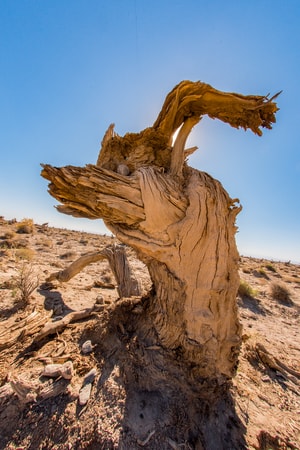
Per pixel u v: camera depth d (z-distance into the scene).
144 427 2.10
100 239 30.03
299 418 2.74
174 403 2.37
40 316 3.97
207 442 2.16
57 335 3.45
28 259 10.52
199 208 2.68
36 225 32.12
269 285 12.12
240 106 2.84
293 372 3.74
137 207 2.75
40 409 2.17
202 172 3.25
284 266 29.03
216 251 2.65
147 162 3.31
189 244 2.69
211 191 2.85
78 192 2.87
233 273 2.76
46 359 2.82
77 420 2.09
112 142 3.46
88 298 6.00
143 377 2.56
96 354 2.93
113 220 2.99
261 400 2.91
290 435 2.44
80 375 2.59
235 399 2.74
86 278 8.85
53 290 6.11
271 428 2.47
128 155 3.51
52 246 17.33
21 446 1.91
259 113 2.85
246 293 8.91
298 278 17.55
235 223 2.97
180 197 2.80
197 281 2.67
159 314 3.09
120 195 2.76
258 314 7.41
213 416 2.40
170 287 2.93
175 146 3.26
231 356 2.73
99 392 2.35
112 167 3.40
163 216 2.73
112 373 2.57
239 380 3.18
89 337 3.28
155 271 3.20
